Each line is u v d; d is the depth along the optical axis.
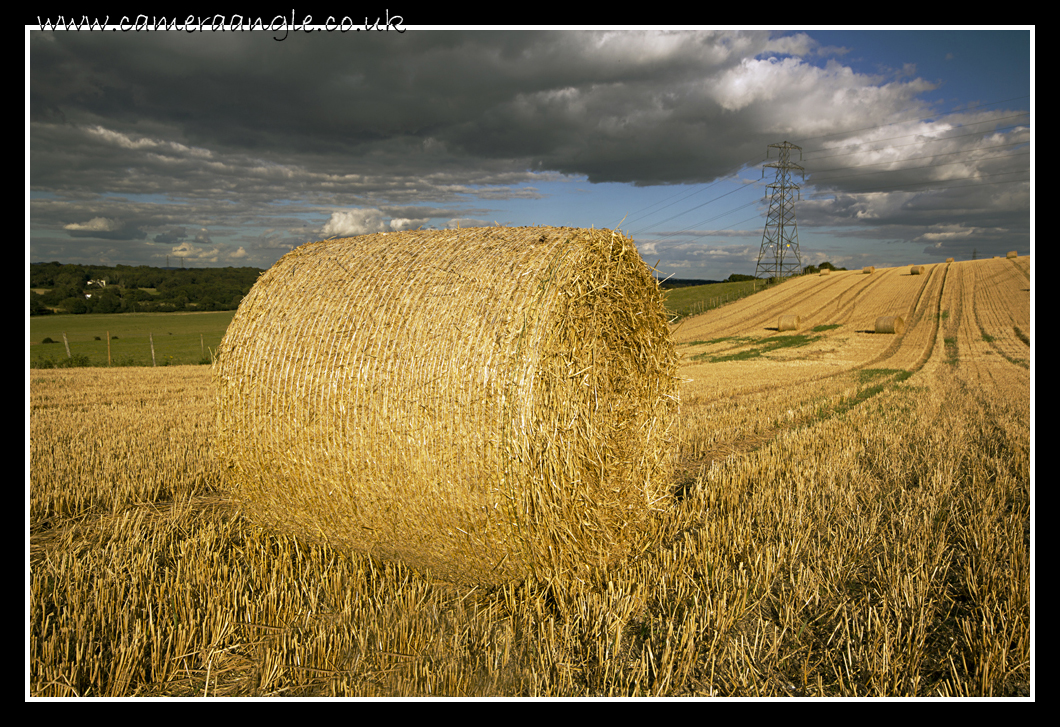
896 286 47.56
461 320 4.21
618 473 5.13
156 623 3.72
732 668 3.42
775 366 22.30
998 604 3.91
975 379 16.53
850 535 5.20
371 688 3.23
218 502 6.28
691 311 47.31
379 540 4.59
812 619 3.95
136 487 6.46
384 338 4.41
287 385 4.71
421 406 4.18
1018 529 5.07
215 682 3.29
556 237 4.52
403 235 5.27
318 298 4.89
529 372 3.98
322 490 4.64
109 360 24.55
